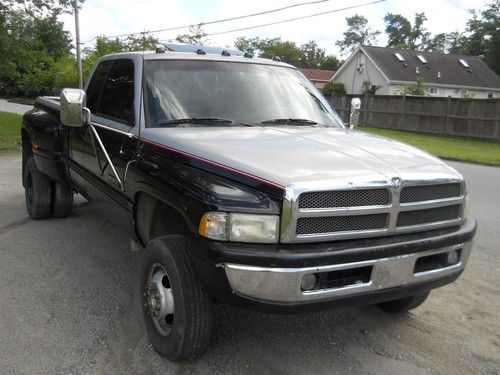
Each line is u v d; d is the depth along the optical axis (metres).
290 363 3.71
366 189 3.20
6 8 20.52
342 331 4.22
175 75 4.56
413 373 3.67
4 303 4.50
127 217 4.36
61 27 51.81
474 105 24.62
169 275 3.46
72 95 4.23
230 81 4.72
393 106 29.28
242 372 3.57
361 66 50.53
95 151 4.80
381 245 3.27
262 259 3.00
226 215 3.09
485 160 16.28
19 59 21.95
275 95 4.80
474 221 3.96
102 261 5.53
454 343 4.11
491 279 5.49
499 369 3.77
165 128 4.11
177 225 3.81
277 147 3.61
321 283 3.13
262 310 3.10
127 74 4.74
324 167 3.28
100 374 3.51
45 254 5.69
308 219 3.09
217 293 3.19
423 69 48.72
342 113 32.72
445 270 3.61
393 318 4.49
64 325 4.15
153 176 3.71
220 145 3.58
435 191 3.55
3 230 6.49
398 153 3.78
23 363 3.61
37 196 6.66
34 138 6.48
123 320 4.26
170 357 3.61
